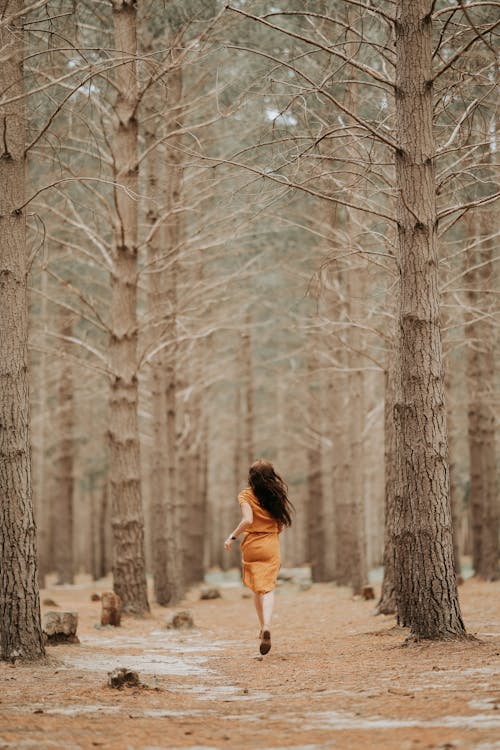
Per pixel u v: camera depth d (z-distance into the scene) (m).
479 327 18.62
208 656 9.62
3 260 8.84
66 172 14.25
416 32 9.06
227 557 45.44
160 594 18.77
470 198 11.35
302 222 17.72
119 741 5.07
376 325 15.62
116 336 15.05
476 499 23.41
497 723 5.00
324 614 14.55
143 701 6.53
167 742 5.04
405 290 9.03
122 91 14.42
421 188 9.02
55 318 21.31
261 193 10.59
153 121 16.17
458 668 7.26
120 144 14.53
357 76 12.01
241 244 17.36
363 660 8.29
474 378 20.56
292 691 6.89
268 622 8.95
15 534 8.55
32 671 8.02
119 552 14.85
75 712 6.02
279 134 10.85
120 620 13.59
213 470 52.38
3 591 8.55
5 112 8.96
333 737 5.01
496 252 16.58
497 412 22.23
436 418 8.86
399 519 10.50
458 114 11.32
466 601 15.29
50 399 31.52
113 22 14.18
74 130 14.89
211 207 17.72
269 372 32.88
